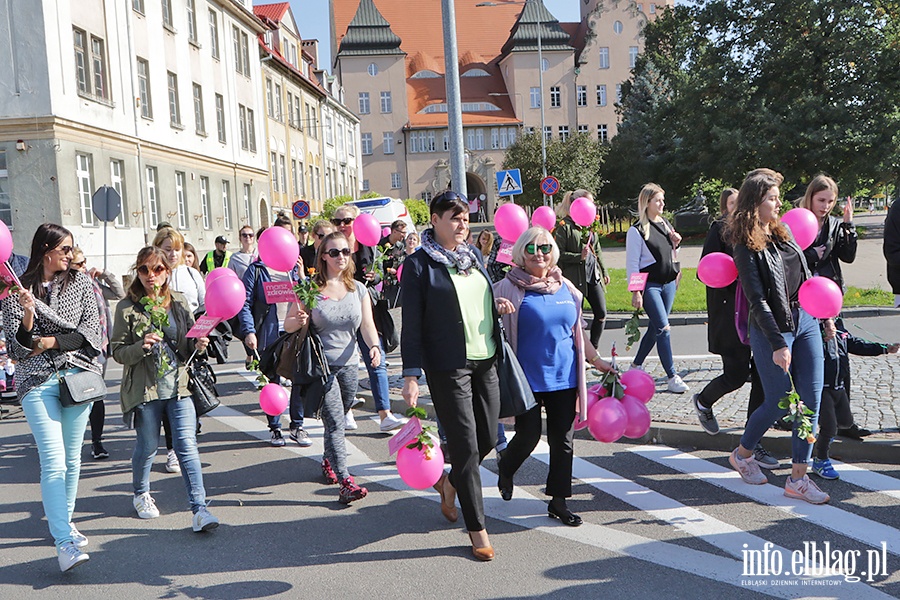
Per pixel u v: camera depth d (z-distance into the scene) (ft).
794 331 16.63
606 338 41.29
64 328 15.31
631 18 271.69
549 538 15.65
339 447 18.61
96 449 23.66
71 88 73.05
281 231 19.36
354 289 19.92
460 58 288.30
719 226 20.94
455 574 14.12
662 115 148.15
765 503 17.08
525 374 15.96
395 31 300.20
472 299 14.92
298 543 16.03
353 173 215.51
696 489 18.19
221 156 111.34
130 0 85.05
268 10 150.51
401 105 268.00
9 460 23.59
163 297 17.24
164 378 17.01
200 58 104.88
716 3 133.69
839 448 20.01
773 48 124.47
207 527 16.58
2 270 14.79
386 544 15.78
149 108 89.66
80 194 74.79
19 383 15.25
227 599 13.53
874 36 114.93
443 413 14.74
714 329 19.98
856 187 119.96
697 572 13.80
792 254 16.75
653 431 22.43
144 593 13.91
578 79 272.31
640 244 26.68
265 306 24.72
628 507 17.22
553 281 16.11
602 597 12.98
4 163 70.64
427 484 15.14
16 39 69.62
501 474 17.28
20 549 16.25
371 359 20.45
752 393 19.72
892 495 17.21
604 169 181.98
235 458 22.99
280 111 142.20
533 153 176.76
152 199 90.53
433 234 15.21
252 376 36.91
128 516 18.16
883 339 36.27
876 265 71.41
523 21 269.64
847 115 115.14
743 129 123.54
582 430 23.34
